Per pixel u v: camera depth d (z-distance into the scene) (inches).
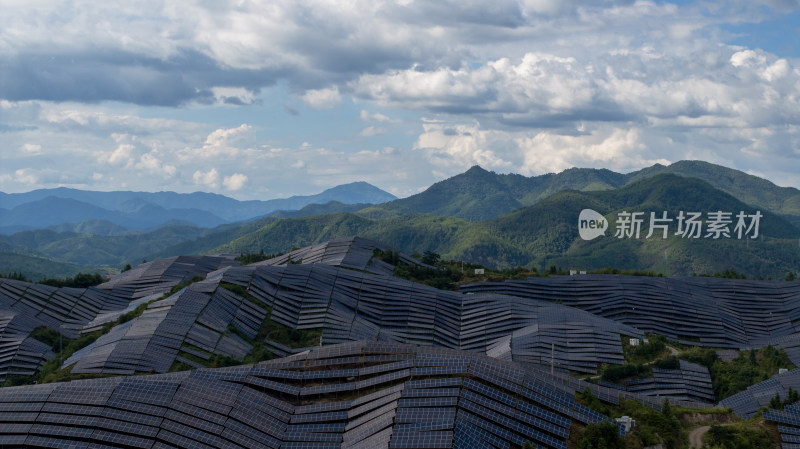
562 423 6815.9
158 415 6973.4
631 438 6983.3
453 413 6702.8
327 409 7308.1
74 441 6683.1
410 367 7554.1
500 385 7214.6
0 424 6840.6
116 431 6786.4
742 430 7608.3
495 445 6476.4
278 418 7219.5
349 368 7844.5
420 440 6353.3
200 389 7313.0
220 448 6776.6
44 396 7116.1
